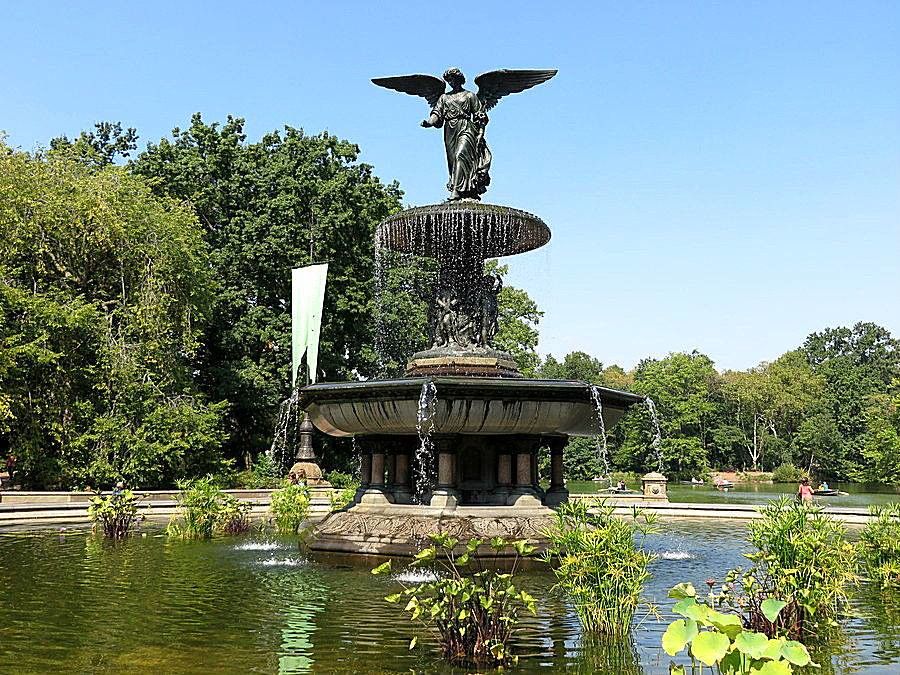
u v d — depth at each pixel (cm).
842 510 2161
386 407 1279
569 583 795
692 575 1153
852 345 12169
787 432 8762
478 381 1230
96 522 1800
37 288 2983
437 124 1496
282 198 3806
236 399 3828
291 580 1066
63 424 2978
